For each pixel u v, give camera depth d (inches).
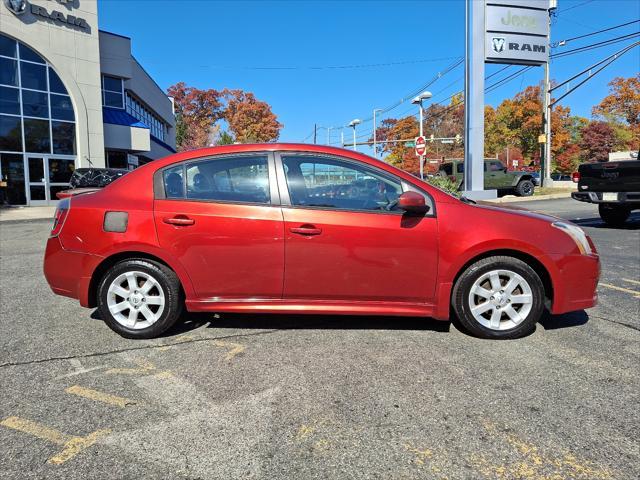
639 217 518.6
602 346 151.2
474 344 153.3
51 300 211.3
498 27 723.4
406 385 125.3
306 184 156.4
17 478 88.8
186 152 163.0
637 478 88.4
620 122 2532.0
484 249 151.7
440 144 2493.8
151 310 161.9
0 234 479.2
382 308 155.8
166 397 120.0
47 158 859.4
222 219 153.9
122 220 157.1
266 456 95.7
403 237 151.8
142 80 1234.6
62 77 864.3
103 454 96.5
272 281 154.9
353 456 95.6
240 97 2728.8
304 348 151.0
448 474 90.0
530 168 2188.7
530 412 111.4
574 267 154.8
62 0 855.1
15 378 131.0
